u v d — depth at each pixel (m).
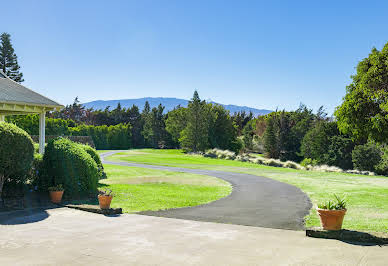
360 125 19.02
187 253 5.64
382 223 9.46
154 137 106.44
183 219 9.43
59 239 6.56
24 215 9.30
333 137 57.47
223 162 41.81
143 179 22.23
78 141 33.72
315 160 60.12
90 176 12.95
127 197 13.87
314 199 14.68
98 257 5.38
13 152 10.48
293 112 78.50
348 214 11.20
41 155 13.29
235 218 9.86
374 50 19.48
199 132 71.69
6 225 7.93
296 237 6.90
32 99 16.42
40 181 12.81
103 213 9.66
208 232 7.39
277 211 11.32
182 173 27.75
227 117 78.81
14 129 10.78
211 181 22.17
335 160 56.06
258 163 42.59
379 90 17.92
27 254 5.52
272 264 5.04
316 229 6.95
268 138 72.00
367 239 6.42
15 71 62.19
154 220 8.81
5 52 60.53
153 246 6.08
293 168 39.53
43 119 17.25
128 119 123.06
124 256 5.44
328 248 5.96
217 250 5.83
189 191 17.06
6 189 11.48
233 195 15.93
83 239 6.58
